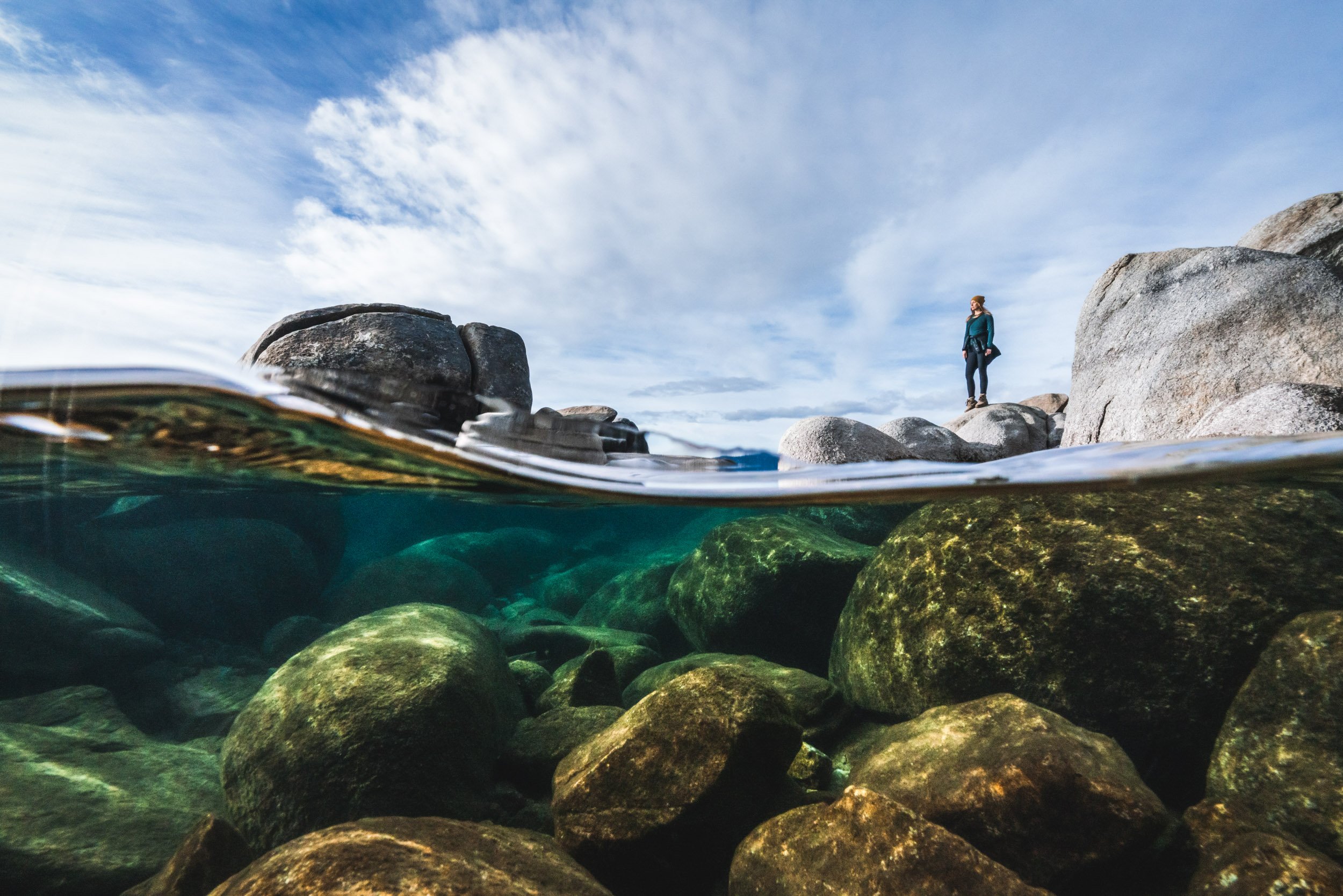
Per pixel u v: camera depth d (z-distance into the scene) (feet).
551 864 9.18
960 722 12.44
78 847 13.16
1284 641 11.87
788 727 12.36
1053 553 14.83
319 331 14.26
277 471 15.52
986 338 42.27
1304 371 14.85
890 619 16.76
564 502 18.45
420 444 12.07
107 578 31.19
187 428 11.00
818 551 24.38
